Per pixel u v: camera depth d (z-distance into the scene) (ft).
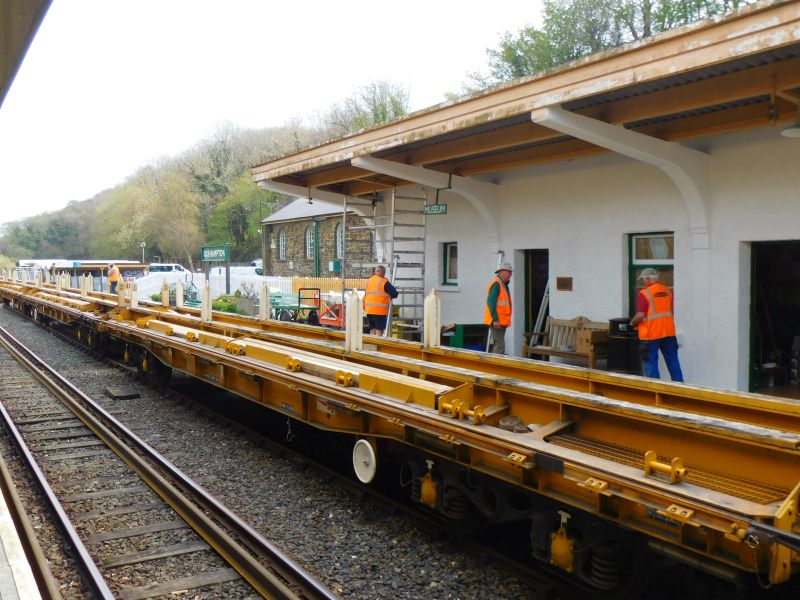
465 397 16.33
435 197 43.88
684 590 13.65
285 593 13.50
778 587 13.25
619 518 11.39
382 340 23.24
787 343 33.42
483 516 16.11
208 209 209.05
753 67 22.59
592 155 33.27
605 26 101.50
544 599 13.64
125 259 245.24
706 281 29.12
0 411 30.40
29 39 13.53
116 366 44.45
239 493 20.30
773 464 11.02
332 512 18.67
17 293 84.94
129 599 13.80
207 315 34.81
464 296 43.39
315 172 49.11
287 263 120.06
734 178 28.07
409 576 14.89
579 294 35.47
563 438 13.97
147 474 21.35
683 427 11.67
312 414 20.45
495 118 28.02
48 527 17.81
